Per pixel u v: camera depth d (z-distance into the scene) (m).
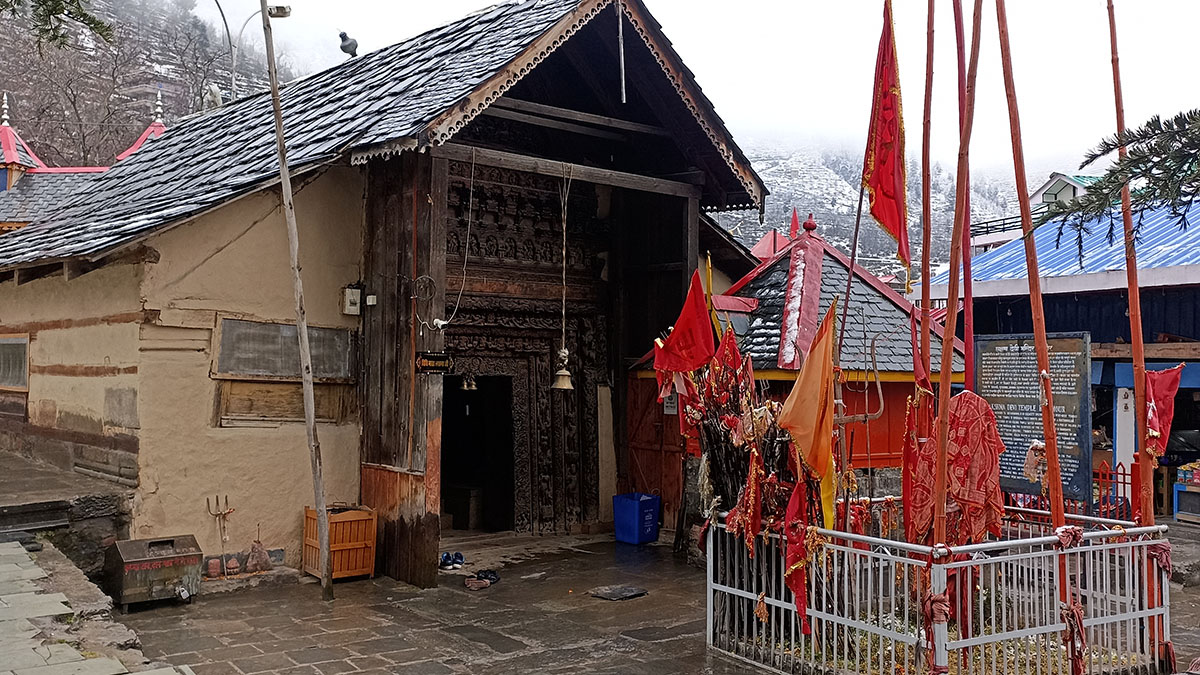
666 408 11.80
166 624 7.59
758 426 6.69
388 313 9.66
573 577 9.76
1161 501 13.40
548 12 10.14
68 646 5.38
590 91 11.76
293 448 9.56
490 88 8.95
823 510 6.14
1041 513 7.50
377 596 8.75
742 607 6.86
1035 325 6.24
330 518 9.16
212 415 9.07
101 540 8.45
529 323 11.78
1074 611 6.02
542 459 12.10
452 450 14.03
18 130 30.41
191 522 8.89
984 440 6.56
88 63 35.97
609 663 6.77
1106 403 14.02
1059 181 22.20
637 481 12.23
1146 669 6.40
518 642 7.32
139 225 8.48
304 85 13.77
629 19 9.97
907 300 11.39
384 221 9.79
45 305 10.98
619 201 12.48
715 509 7.02
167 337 8.84
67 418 10.21
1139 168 5.09
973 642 5.62
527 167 9.91
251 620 7.79
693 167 11.62
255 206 9.36
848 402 10.26
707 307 7.27
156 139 16.28
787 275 11.20
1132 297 6.72
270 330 9.44
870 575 5.94
